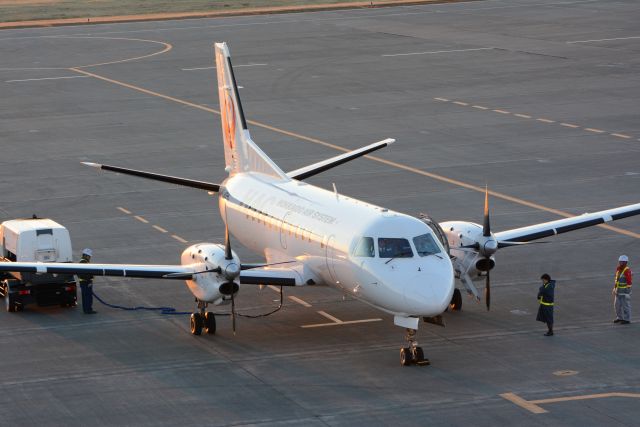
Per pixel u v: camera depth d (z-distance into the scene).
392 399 83.44
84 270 97.06
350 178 171.50
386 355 94.69
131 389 86.75
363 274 92.44
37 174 175.38
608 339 98.38
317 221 101.56
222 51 127.00
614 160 180.50
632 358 92.81
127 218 148.38
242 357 94.69
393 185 166.12
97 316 108.38
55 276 110.75
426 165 179.38
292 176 120.75
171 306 111.69
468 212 149.38
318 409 81.50
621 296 102.56
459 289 115.12
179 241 136.50
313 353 95.50
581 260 127.00
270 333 101.75
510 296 113.25
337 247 96.19
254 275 99.19
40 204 156.00
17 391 86.50
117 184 168.50
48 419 80.31
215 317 106.12
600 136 199.25
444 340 98.62
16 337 101.50
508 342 97.88
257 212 113.31
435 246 93.56
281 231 107.19
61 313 109.88
